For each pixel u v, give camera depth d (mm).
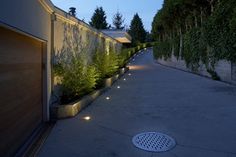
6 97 4082
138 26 66688
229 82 13641
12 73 4375
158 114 7215
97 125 6227
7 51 4145
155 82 14742
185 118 6746
